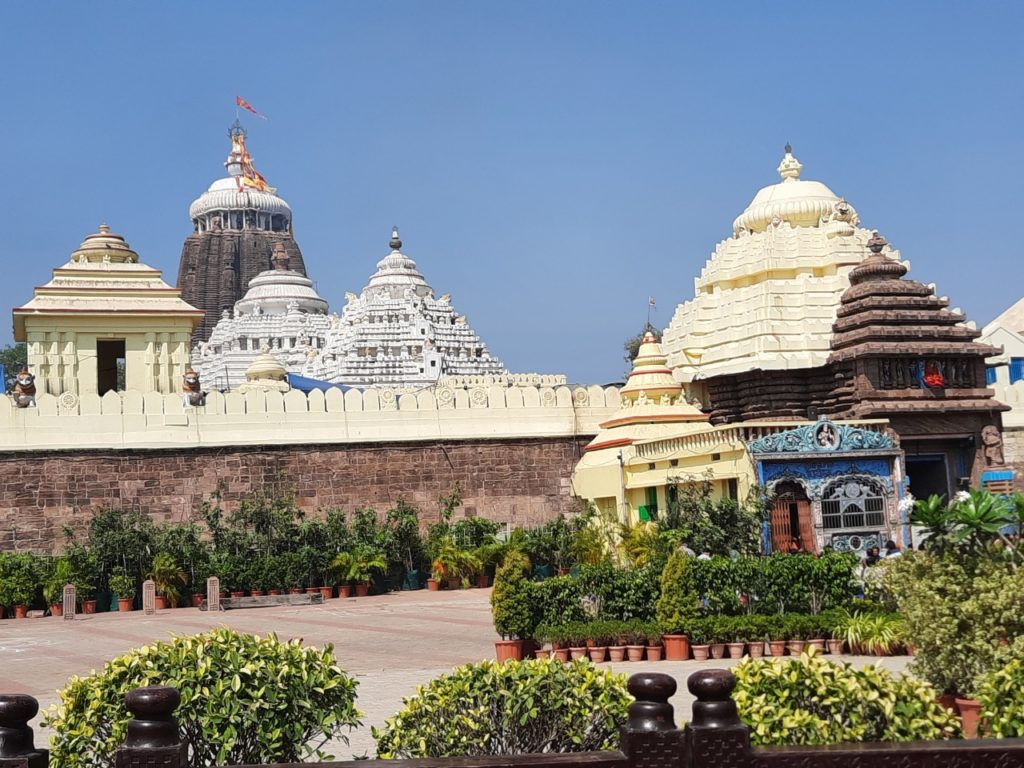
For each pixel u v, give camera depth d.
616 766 5.67
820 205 40.28
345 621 25.86
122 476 34.97
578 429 38.69
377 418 37.34
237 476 35.84
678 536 23.59
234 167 119.75
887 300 33.75
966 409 32.50
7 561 32.22
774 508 26.58
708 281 40.31
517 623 17.97
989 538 12.59
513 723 7.79
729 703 5.76
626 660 17.70
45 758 5.86
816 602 18.30
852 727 7.40
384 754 7.87
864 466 27.30
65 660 20.39
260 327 83.81
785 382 36.56
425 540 36.22
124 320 44.47
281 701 8.04
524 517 37.78
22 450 34.28
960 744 5.70
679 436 30.28
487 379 63.03
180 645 8.27
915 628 12.09
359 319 73.12
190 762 7.86
